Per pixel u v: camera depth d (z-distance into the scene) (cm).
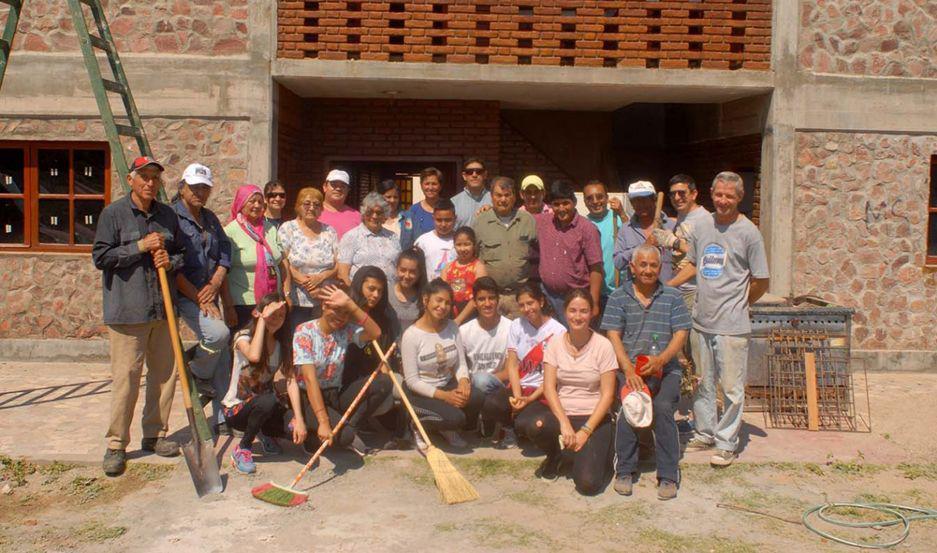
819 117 878
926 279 897
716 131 1009
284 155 933
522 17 860
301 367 542
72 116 851
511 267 654
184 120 855
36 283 862
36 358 863
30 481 535
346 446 564
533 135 1098
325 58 855
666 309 550
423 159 1006
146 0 848
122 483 533
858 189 888
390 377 568
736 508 507
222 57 851
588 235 653
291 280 666
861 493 535
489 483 540
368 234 664
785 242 880
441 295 561
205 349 582
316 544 450
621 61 869
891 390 810
